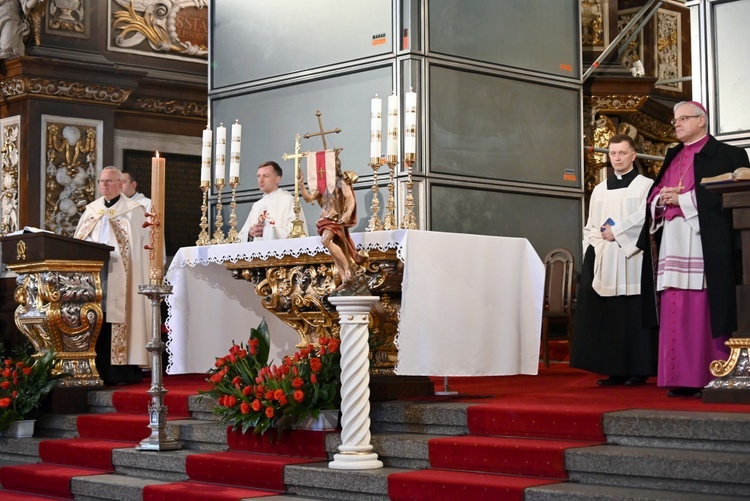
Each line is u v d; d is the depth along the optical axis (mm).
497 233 9945
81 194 12039
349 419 6102
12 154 11883
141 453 7188
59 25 11938
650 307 7215
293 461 6414
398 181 9305
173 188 12945
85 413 8656
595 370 7895
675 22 13125
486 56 9945
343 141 9812
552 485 5289
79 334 8852
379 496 5859
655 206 6906
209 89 10906
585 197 12078
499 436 6023
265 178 8438
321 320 7125
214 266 7797
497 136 9992
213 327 7762
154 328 7215
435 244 6402
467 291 6520
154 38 12820
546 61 10461
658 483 5117
